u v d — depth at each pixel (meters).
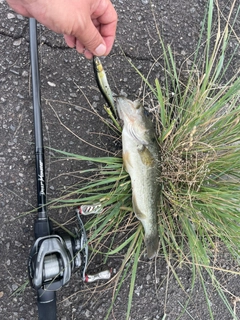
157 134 0.35
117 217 0.34
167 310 0.37
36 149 0.30
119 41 0.36
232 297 0.39
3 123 0.33
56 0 0.21
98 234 0.34
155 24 0.37
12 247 0.33
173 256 0.37
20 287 0.33
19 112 0.33
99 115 0.35
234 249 0.36
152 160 0.32
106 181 0.32
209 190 0.32
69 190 0.34
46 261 0.28
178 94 0.37
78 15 0.22
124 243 0.33
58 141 0.34
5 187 0.33
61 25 0.22
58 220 0.34
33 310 0.33
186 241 0.36
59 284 0.28
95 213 0.33
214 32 0.39
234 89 0.32
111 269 0.35
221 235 0.34
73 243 0.31
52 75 0.34
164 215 0.34
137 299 0.37
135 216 0.33
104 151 0.35
